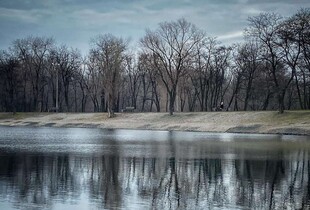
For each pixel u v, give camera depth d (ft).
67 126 319.88
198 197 77.87
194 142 180.75
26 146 163.94
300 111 252.42
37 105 428.15
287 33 242.58
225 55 339.36
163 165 114.11
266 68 279.49
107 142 181.88
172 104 307.58
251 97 354.33
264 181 92.79
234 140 188.85
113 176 97.55
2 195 77.36
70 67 396.78
